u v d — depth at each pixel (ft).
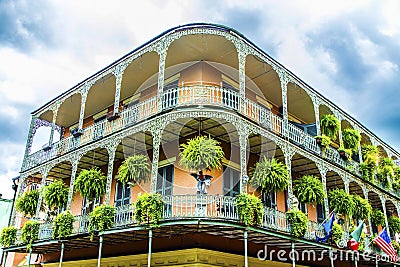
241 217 34.47
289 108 62.28
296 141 48.11
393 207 73.82
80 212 57.36
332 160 53.98
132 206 39.60
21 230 53.62
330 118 55.98
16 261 66.39
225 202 35.96
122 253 45.29
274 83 53.72
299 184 47.16
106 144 45.68
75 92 55.93
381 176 65.92
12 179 69.62
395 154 77.77
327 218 45.98
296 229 39.42
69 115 66.28
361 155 64.34
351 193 65.10
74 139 53.26
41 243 47.52
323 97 56.95
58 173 61.05
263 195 48.42
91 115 66.08
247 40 43.68
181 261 38.81
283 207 51.75
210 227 34.73
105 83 54.19
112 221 39.75
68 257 54.08
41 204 55.88
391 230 66.64
